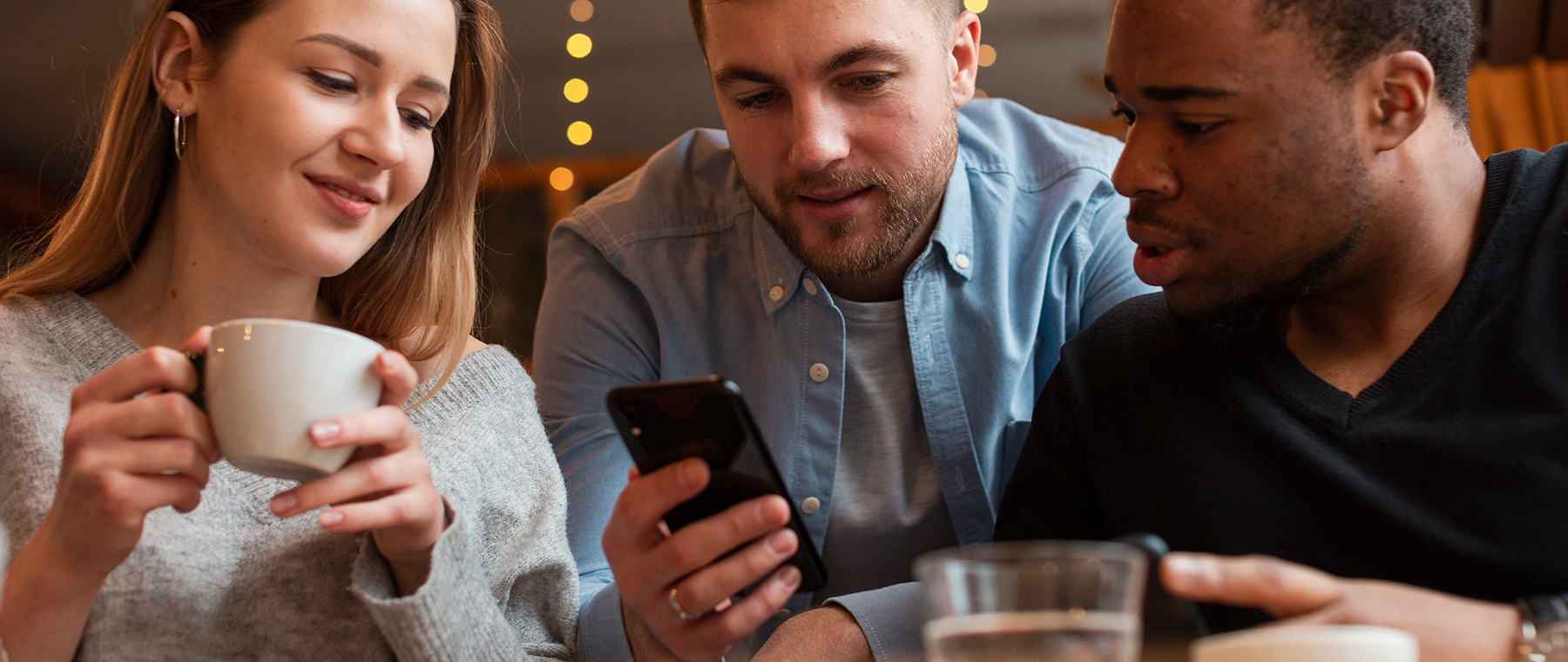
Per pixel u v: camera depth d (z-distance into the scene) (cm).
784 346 156
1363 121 91
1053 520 121
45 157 549
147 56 117
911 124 137
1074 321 166
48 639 89
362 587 99
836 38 129
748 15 130
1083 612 52
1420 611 69
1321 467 97
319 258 115
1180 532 104
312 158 113
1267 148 90
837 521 155
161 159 121
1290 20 88
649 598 96
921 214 144
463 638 100
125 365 84
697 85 575
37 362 114
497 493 128
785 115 137
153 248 123
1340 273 97
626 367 165
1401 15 89
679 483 87
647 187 170
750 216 162
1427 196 95
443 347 134
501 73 141
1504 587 89
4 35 470
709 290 164
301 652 111
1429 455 93
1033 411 126
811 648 107
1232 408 104
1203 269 96
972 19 155
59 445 110
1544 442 90
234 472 115
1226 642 52
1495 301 95
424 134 122
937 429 153
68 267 120
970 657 52
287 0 112
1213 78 89
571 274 169
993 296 158
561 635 127
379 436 86
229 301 122
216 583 110
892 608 109
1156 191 94
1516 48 365
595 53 539
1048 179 166
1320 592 67
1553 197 97
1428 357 95
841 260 142
